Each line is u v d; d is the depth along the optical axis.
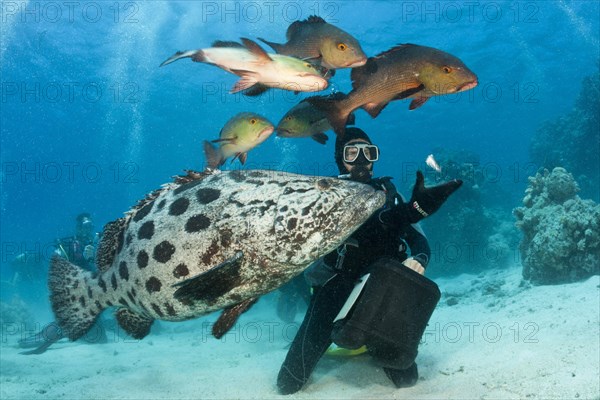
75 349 8.09
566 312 5.40
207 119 44.75
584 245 7.08
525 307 6.25
